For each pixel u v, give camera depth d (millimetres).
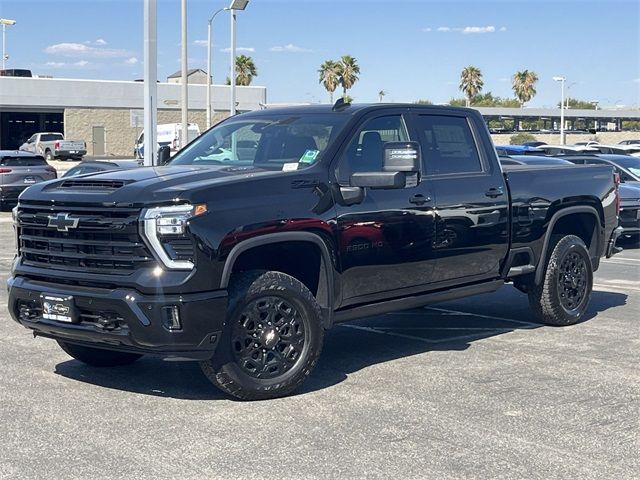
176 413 5953
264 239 6070
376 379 6855
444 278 7555
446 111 7812
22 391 6516
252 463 4996
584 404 6184
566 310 8891
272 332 6172
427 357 7629
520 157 14672
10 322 9281
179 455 5129
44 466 4949
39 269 6297
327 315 6555
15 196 24156
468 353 7781
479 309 10055
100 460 5047
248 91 69188
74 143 58156
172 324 5738
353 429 5605
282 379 6242
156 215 5742
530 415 5918
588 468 4945
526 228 8273
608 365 7324
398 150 6473
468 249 7668
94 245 5961
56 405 6148
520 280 8781
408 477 4785
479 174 7859
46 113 68625
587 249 9094
